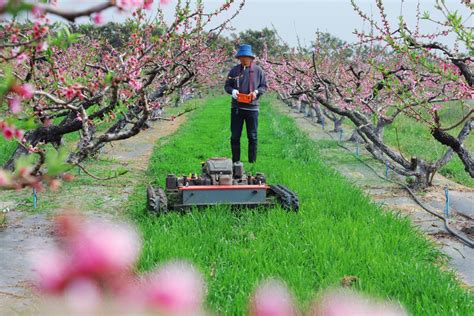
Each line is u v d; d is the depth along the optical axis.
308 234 7.57
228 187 8.88
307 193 10.57
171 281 0.44
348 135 23.98
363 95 15.09
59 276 0.43
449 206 11.05
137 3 1.19
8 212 9.59
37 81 5.71
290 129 24.27
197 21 8.09
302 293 5.18
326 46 18.84
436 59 8.33
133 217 9.09
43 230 8.49
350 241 7.18
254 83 12.59
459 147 8.67
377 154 13.18
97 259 0.43
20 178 1.31
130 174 13.77
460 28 6.08
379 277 6.00
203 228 7.80
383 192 12.34
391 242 7.39
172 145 19.30
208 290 5.38
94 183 12.29
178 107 38.22
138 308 0.42
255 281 5.58
